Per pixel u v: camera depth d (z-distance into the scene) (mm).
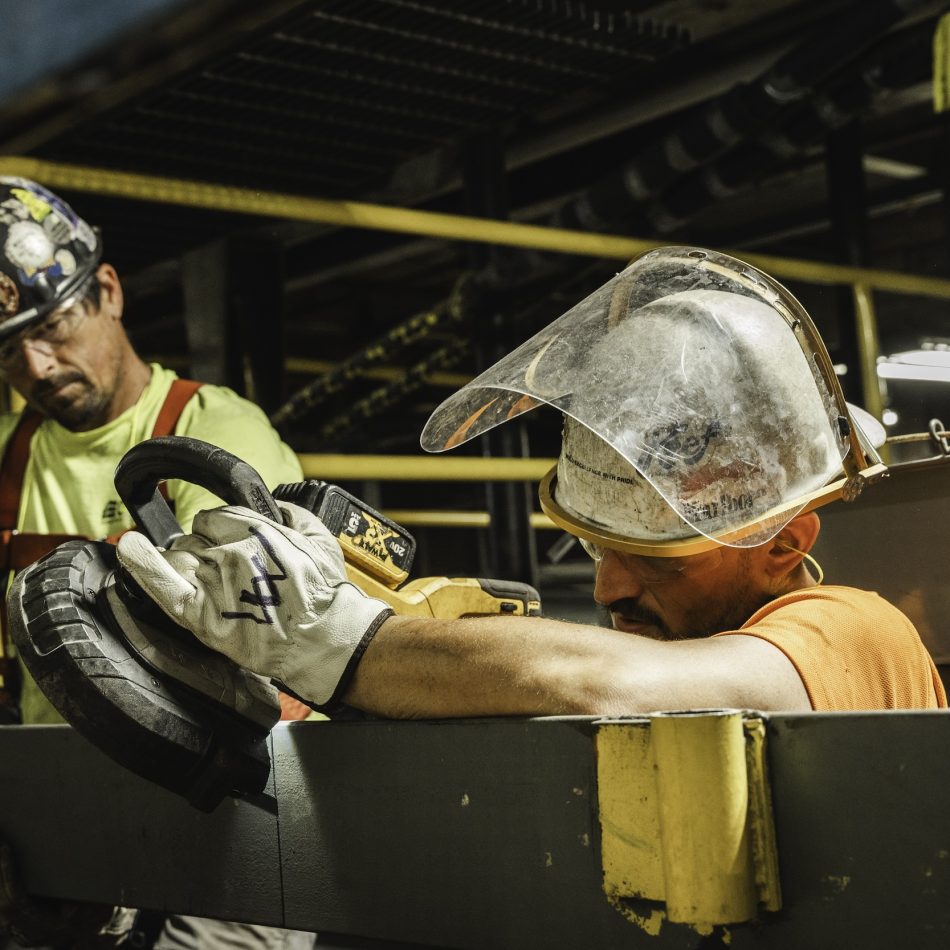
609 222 3904
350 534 1175
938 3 3137
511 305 3916
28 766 1102
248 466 929
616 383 925
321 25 2631
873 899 620
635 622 1022
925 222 5961
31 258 1697
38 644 868
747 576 1006
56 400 1748
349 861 851
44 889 1089
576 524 957
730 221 5902
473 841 775
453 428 1075
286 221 3832
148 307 5414
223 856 932
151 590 869
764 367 938
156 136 3043
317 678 861
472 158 3469
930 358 4008
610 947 700
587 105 4117
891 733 614
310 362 6145
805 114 3572
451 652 823
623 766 682
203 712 881
